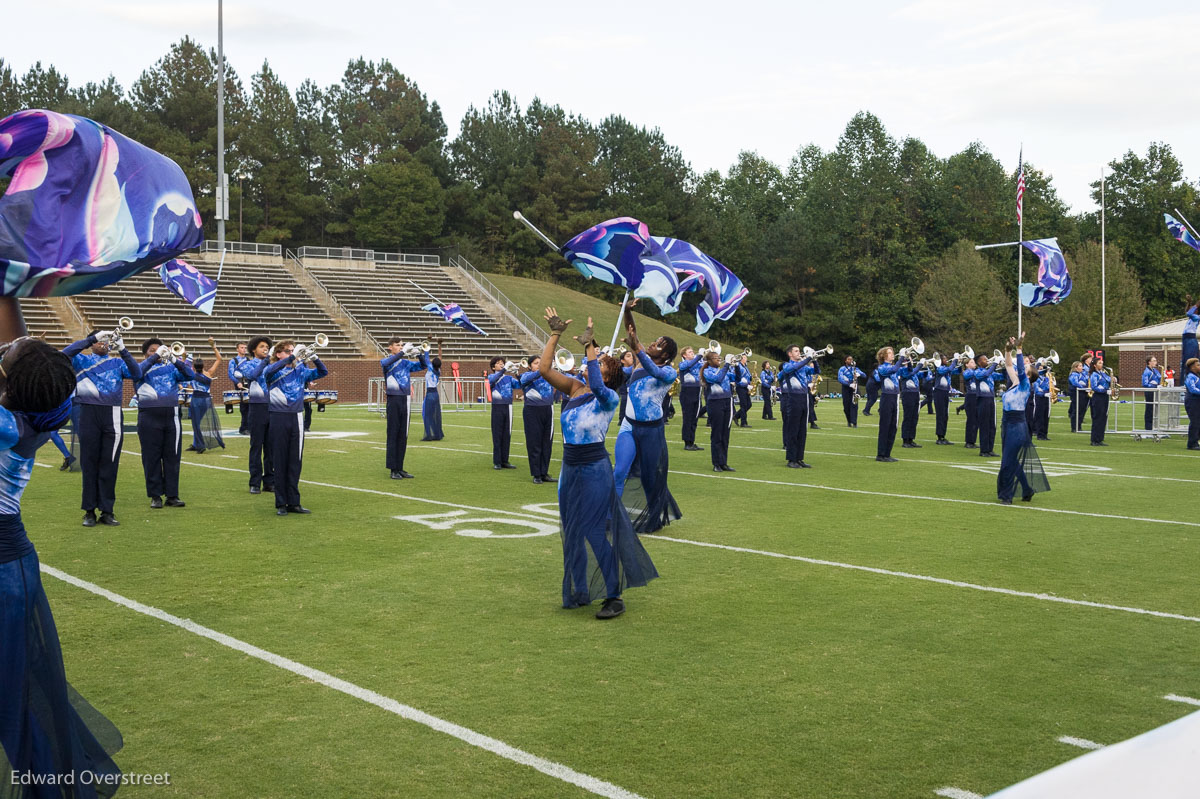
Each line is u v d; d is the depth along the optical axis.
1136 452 18.08
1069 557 7.93
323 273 45.94
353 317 41.66
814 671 4.98
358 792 3.56
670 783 3.64
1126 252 66.44
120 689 4.66
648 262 9.48
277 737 4.08
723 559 7.82
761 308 68.88
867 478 13.51
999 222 70.69
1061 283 19.20
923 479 13.38
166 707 4.43
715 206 81.00
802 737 4.10
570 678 4.85
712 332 67.62
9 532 3.17
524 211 69.88
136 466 14.40
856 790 3.59
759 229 75.31
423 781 3.65
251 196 63.94
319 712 4.37
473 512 10.24
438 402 19.69
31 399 3.16
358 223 64.44
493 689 4.69
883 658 5.20
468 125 75.44
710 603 6.38
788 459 15.04
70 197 4.15
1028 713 4.39
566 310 53.19
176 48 62.56
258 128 62.69
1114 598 6.54
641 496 8.98
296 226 65.94
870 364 68.81
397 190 63.78
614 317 54.19
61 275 3.74
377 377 39.03
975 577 7.17
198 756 3.88
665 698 4.57
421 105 72.06
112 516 9.30
